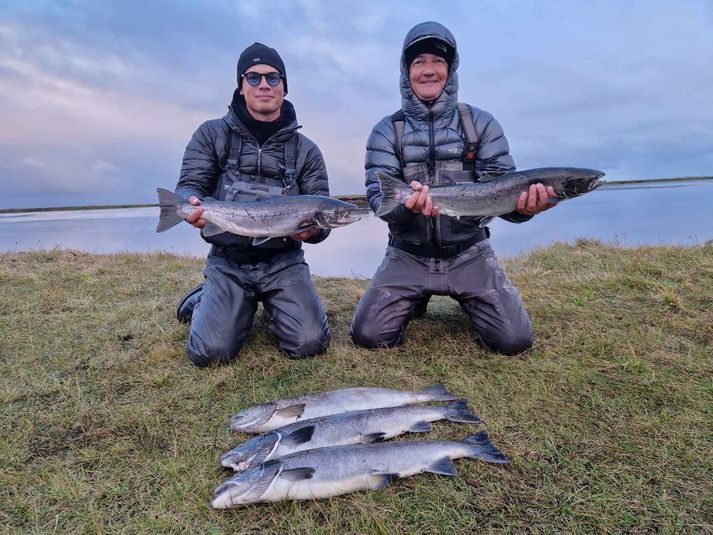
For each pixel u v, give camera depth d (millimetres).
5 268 2746
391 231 1704
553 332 1704
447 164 1702
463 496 956
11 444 1143
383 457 1007
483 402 1289
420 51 1640
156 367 1541
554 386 1353
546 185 1466
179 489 987
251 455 1042
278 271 1664
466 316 1963
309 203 1566
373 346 1660
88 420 1244
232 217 1582
